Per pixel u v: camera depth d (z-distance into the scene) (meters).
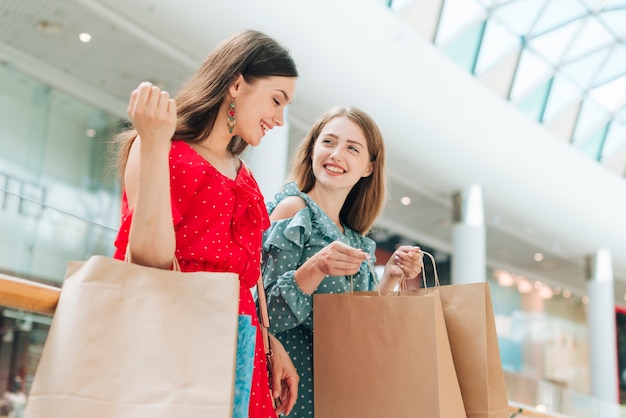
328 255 1.99
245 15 7.25
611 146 14.89
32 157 8.26
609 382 16.16
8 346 1.62
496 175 11.73
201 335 1.32
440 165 11.06
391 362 1.84
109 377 1.25
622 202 14.70
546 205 13.20
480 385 1.91
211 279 1.35
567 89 13.23
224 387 1.28
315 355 1.97
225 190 1.67
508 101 11.86
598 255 16.03
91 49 7.85
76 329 1.25
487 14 10.71
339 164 2.42
